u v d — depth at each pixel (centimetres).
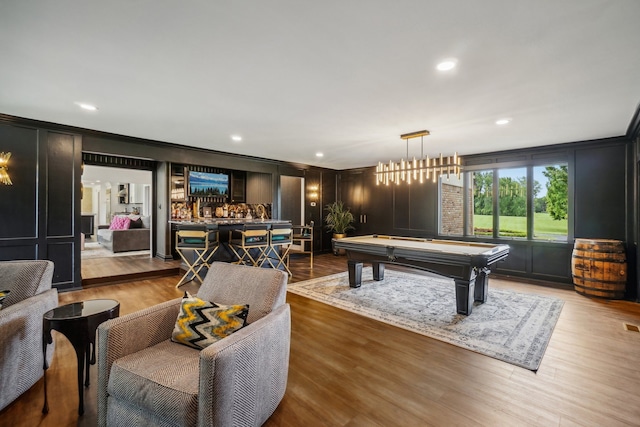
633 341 284
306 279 525
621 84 270
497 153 571
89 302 210
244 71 253
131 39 206
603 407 189
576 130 422
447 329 309
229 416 134
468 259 332
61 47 216
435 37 201
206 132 456
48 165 409
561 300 410
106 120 395
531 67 241
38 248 403
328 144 530
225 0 166
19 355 187
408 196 707
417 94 299
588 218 478
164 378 143
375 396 200
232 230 530
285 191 827
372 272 565
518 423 175
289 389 207
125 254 689
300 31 196
